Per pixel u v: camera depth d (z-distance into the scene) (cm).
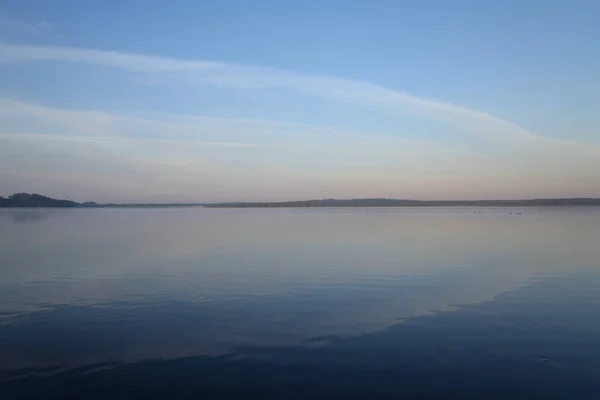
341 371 1124
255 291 1991
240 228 6141
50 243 4031
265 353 1240
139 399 1002
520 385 1048
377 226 6394
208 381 1077
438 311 1641
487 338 1342
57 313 1638
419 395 1010
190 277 2323
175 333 1410
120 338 1368
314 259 2961
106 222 7906
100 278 2302
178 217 10988
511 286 2059
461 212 14288
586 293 1905
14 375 1109
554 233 4894
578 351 1238
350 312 1639
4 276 2361
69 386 1053
